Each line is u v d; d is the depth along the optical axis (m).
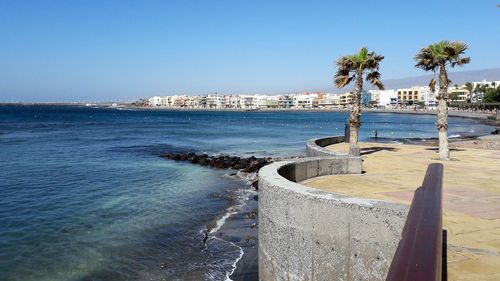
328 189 10.50
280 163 10.15
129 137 62.53
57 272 10.99
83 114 176.25
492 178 12.75
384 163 16.25
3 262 11.55
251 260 11.92
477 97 173.62
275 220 7.48
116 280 10.57
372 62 18.11
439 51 17.58
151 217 16.41
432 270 2.04
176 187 23.20
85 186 22.75
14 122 101.88
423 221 3.13
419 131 74.69
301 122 122.62
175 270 11.22
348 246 6.31
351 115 18.38
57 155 37.75
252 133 73.50
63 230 14.48
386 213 5.95
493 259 5.80
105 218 16.11
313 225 6.71
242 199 20.19
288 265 7.16
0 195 19.95
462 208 8.77
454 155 19.47
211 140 58.56
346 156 13.12
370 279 6.11
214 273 11.01
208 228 15.06
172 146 49.19
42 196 19.88
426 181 5.04
